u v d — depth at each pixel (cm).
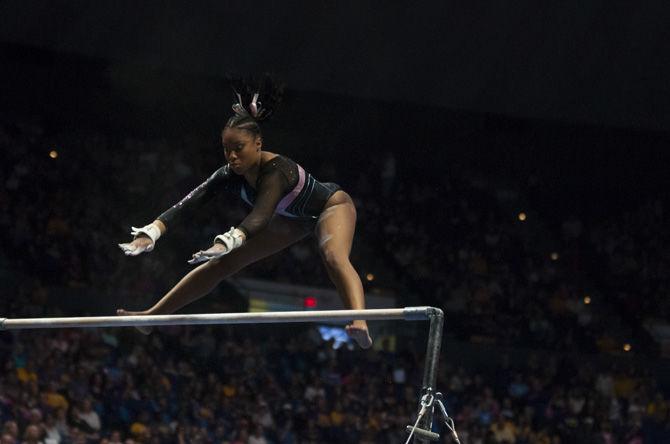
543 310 3145
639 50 2978
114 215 2805
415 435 605
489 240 3338
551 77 3017
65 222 2709
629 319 3228
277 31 2805
